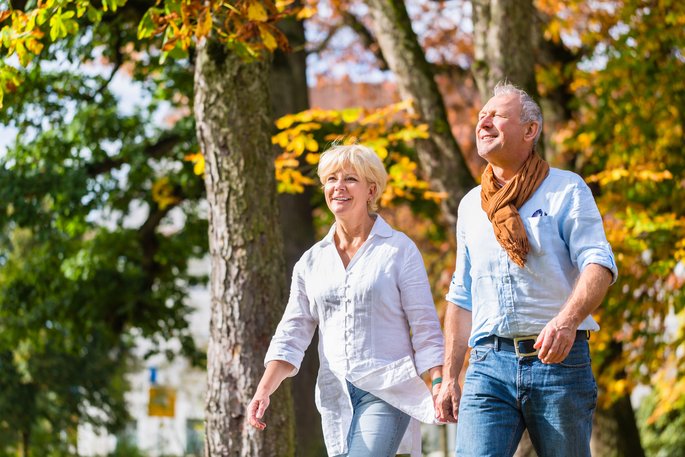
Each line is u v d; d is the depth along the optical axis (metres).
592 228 5.54
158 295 23.70
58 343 24.31
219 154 9.61
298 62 18.86
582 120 19.36
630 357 16.55
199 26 8.63
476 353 5.80
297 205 18.88
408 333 6.43
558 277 5.58
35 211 20.17
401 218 24.00
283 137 12.79
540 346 5.26
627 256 15.27
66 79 20.17
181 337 24.50
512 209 5.66
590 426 5.63
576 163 18.00
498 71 13.55
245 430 9.30
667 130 16.45
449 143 14.51
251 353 9.37
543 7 19.27
